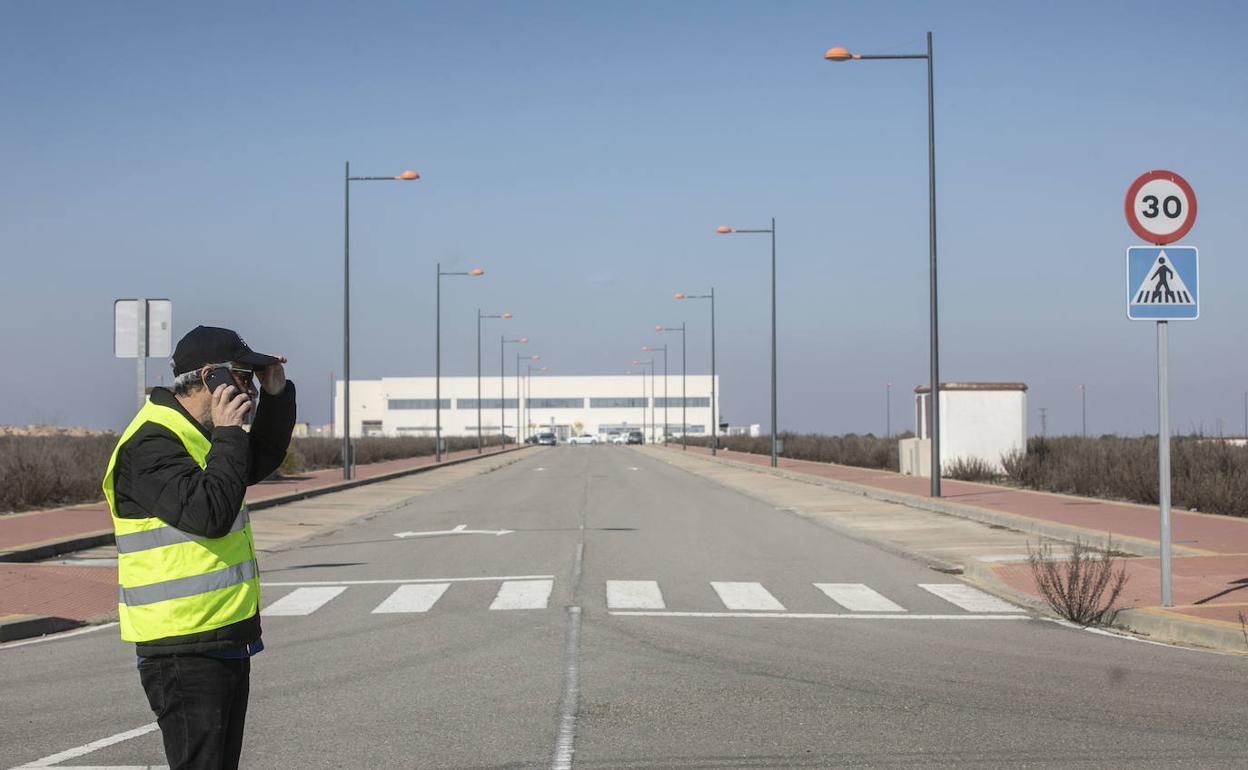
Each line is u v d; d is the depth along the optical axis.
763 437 90.50
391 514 27.12
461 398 160.50
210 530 4.14
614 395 163.50
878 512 26.77
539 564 17.16
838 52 29.30
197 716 4.32
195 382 4.40
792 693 8.87
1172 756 7.12
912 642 11.07
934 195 29.12
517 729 7.78
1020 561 16.77
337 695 8.81
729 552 18.75
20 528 20.86
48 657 10.48
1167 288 11.85
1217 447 29.05
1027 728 7.81
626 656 10.32
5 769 6.88
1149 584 13.89
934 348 29.03
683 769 6.86
